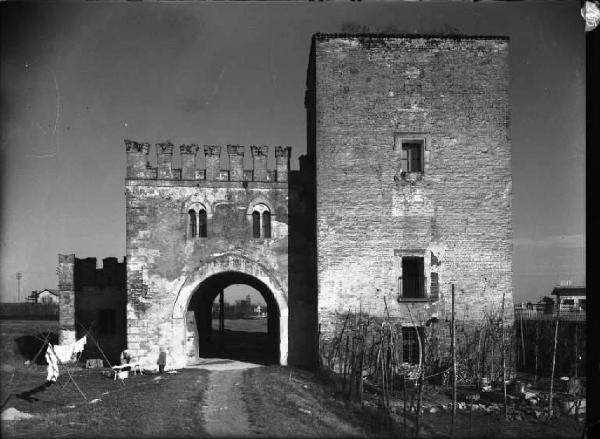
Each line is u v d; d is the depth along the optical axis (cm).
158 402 2039
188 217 3028
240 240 3022
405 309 2695
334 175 2748
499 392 2388
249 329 6525
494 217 2750
